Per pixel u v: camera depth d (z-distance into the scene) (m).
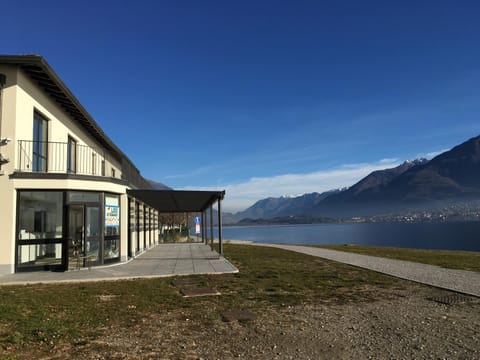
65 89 12.33
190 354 4.60
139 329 5.59
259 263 14.10
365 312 6.57
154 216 26.72
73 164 15.58
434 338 5.12
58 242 11.63
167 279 10.20
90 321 5.96
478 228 106.06
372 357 4.49
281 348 4.82
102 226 12.83
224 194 15.84
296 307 6.95
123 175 22.28
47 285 9.24
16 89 10.95
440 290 8.50
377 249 21.61
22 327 5.51
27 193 11.30
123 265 13.16
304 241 63.00
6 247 10.77
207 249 21.50
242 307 6.95
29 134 11.60
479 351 4.61
